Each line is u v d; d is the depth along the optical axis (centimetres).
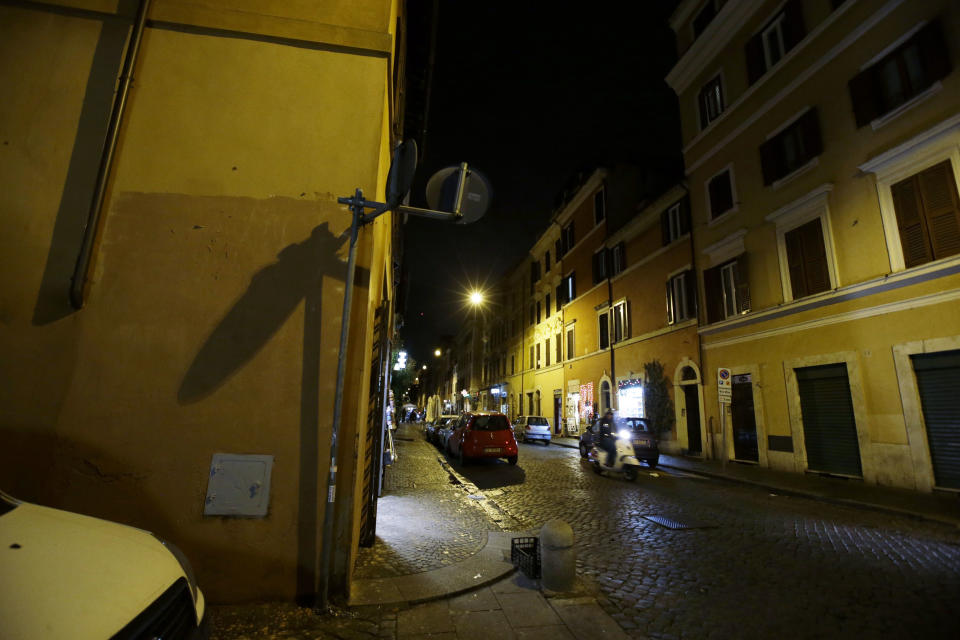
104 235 404
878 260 1041
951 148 917
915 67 997
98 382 381
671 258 1812
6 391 370
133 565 210
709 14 1700
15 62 422
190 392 390
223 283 411
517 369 3841
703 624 372
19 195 397
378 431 551
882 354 1021
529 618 377
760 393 1340
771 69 1370
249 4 463
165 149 427
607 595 430
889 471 991
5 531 200
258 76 453
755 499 916
